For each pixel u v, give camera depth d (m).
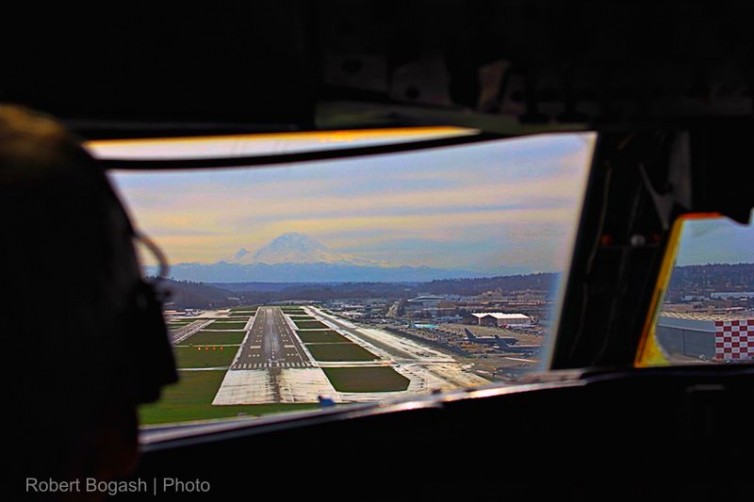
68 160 0.52
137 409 0.61
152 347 0.65
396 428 2.11
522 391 2.22
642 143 2.33
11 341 0.46
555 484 2.20
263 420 2.04
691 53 1.50
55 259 0.48
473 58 1.48
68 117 1.59
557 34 1.39
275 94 1.58
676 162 2.33
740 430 2.19
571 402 2.23
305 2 1.30
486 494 2.14
